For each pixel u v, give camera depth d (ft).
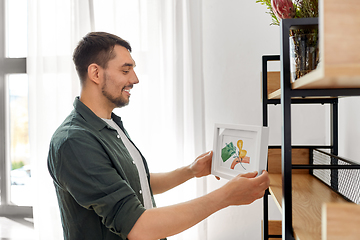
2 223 6.61
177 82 5.68
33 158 6.14
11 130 6.98
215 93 6.05
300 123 5.86
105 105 3.52
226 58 6.01
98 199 2.73
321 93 2.08
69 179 2.82
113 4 5.88
